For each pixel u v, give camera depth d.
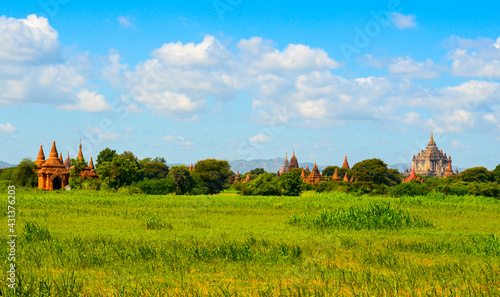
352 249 20.53
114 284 14.02
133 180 92.50
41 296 12.80
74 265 16.61
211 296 12.87
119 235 24.11
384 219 29.66
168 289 13.63
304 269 16.00
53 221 31.94
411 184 80.38
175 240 22.14
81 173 97.94
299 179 94.50
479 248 20.44
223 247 18.86
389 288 13.51
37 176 91.25
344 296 12.88
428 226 30.25
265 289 13.53
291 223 31.03
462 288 13.62
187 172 95.62
